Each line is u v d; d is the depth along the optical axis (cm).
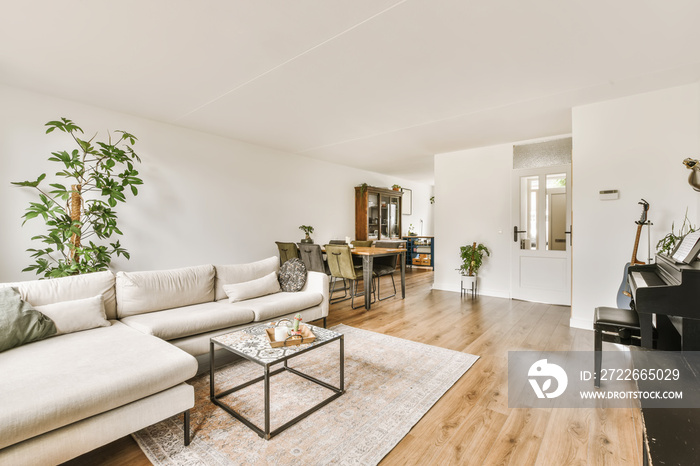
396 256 510
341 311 420
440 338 314
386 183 802
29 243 304
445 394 209
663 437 101
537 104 334
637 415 184
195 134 429
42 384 139
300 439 164
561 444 160
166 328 222
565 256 445
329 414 186
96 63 253
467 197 537
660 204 299
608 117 323
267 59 246
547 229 461
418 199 938
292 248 490
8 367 156
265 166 521
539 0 179
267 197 524
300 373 237
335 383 222
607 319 208
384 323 365
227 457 150
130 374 150
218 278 312
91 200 304
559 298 451
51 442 126
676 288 157
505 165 499
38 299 211
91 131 341
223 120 389
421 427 175
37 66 258
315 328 225
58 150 320
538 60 246
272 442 161
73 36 216
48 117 314
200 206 435
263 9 188
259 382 225
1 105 288
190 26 205
